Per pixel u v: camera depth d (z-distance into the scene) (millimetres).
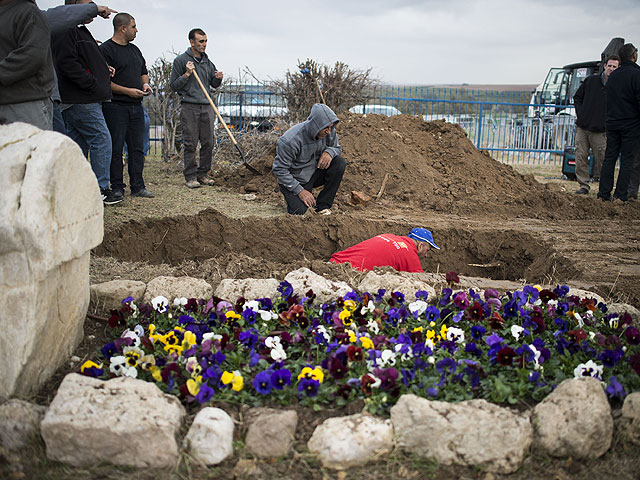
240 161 10734
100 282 4094
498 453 2408
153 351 3117
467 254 6656
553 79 19375
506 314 3650
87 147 6898
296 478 2336
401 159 9102
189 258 6098
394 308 3582
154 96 11828
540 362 3014
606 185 8672
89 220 3012
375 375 2762
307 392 2721
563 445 2484
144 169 10570
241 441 2492
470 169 9297
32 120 4539
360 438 2408
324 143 7027
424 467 2402
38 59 4340
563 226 7328
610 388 2756
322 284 3973
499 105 15516
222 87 12516
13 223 2488
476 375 2830
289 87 12781
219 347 3098
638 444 2553
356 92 13250
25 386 2693
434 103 15234
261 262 4668
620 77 8172
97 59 6258
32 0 4395
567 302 3836
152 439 2375
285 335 3199
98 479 2324
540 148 15461
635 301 4383
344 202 7957
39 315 2648
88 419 2381
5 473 2320
